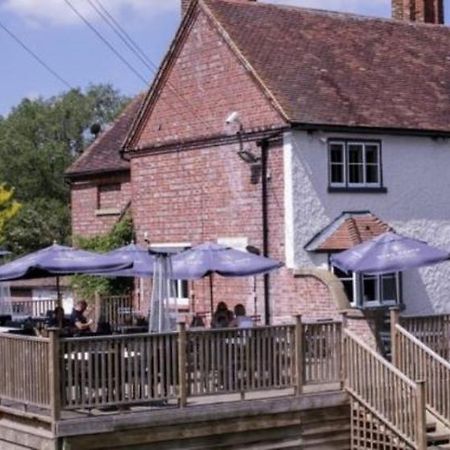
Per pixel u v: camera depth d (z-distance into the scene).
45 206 65.56
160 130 31.70
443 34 34.47
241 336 19.42
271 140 27.86
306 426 20.09
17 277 21.22
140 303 32.25
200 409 18.78
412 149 29.23
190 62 30.64
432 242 29.44
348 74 29.95
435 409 20.17
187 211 30.70
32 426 18.33
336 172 28.03
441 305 29.25
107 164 36.84
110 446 17.86
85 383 17.72
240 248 28.77
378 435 19.89
